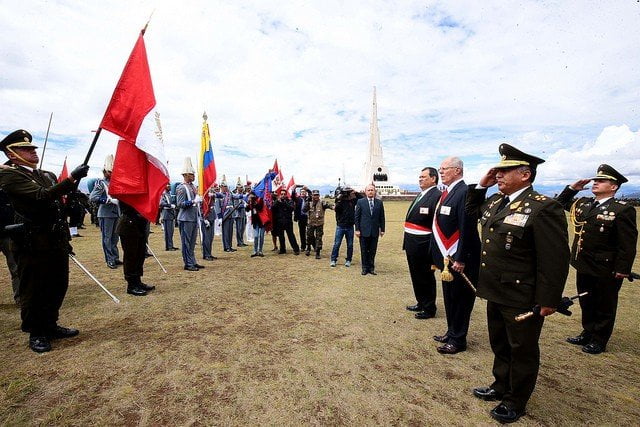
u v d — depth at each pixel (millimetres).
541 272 2357
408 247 4723
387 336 4055
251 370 3137
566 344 4004
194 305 4961
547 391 2957
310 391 2824
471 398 2799
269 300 5340
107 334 3846
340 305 5184
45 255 3398
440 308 5215
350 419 2475
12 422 2307
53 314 3660
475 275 3664
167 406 2559
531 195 2551
